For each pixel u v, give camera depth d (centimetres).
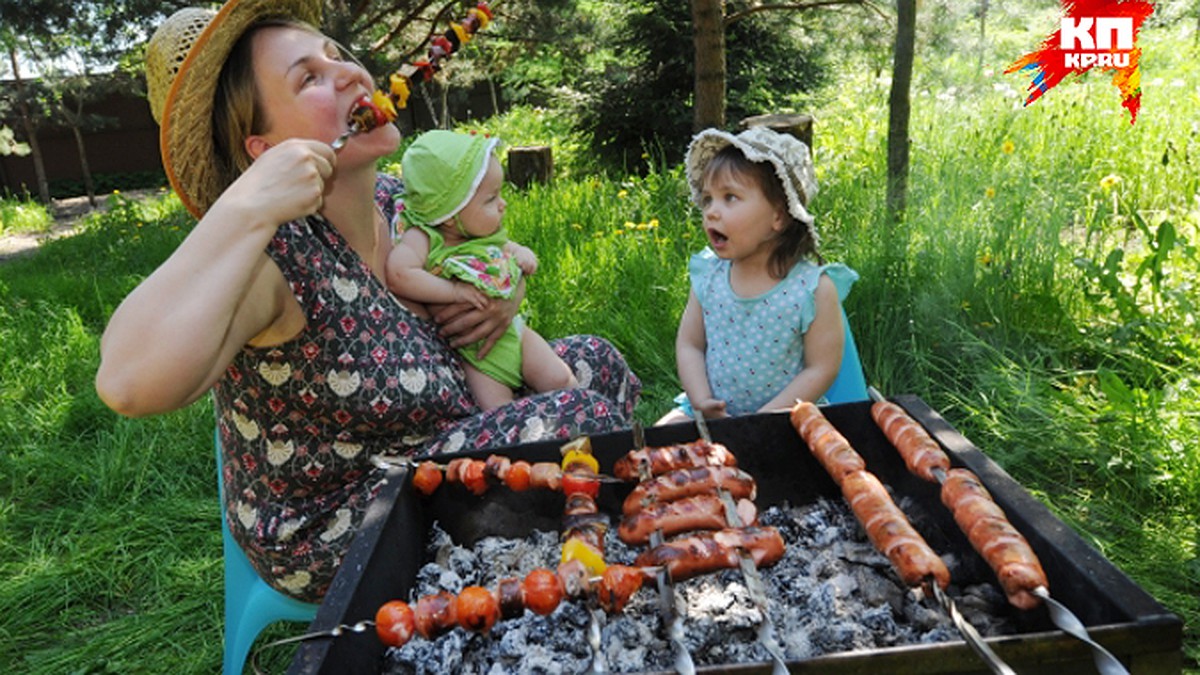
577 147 1048
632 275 466
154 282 160
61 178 1947
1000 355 354
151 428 389
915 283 400
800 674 119
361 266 203
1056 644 119
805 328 262
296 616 224
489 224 245
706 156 270
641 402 371
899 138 456
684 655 124
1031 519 145
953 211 456
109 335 159
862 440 197
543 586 142
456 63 1350
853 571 169
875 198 496
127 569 301
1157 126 657
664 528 164
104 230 1032
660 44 905
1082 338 376
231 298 161
